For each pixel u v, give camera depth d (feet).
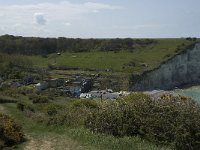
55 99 194.80
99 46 582.76
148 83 434.30
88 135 59.52
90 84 391.04
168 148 52.65
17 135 62.39
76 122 68.74
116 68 459.32
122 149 53.42
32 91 234.79
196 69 489.67
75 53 556.10
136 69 447.83
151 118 57.88
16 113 96.84
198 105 60.13
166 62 464.24
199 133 52.75
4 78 324.19
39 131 69.82
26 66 400.26
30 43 556.10
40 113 96.89
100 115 62.64
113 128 59.98
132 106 61.16
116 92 364.17
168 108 58.34
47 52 562.25
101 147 54.90
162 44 551.59
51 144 59.11
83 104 93.76
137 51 543.39
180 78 476.13
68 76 411.34
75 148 55.62
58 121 72.79
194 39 534.78
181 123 54.24
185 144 52.44
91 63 484.74
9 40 543.80
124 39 592.19
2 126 62.44
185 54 485.15
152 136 55.77
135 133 58.08
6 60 376.89
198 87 449.48
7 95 166.71
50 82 348.38
